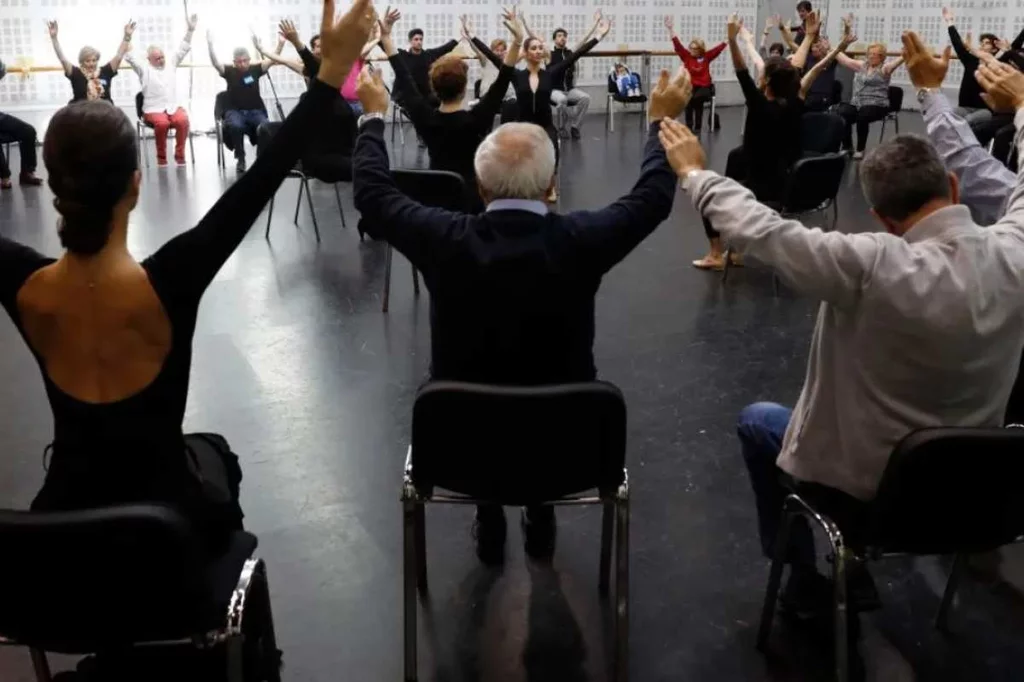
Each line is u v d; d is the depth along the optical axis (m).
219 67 8.51
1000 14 11.61
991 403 1.81
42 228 6.28
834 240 1.68
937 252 1.68
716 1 13.29
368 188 2.07
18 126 7.64
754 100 5.11
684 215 6.67
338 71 1.49
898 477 1.66
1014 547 2.58
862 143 9.29
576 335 2.10
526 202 2.00
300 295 4.80
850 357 1.79
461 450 1.92
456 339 2.09
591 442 1.90
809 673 2.11
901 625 2.27
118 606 1.46
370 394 3.61
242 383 3.70
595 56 11.26
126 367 1.44
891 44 12.68
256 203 1.47
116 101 10.27
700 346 4.13
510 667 2.13
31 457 3.10
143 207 6.92
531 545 2.56
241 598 1.59
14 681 2.08
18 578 1.43
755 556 2.57
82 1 9.97
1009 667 2.12
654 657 2.17
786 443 1.99
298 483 2.93
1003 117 7.75
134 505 1.38
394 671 2.12
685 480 2.97
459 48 11.73
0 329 4.30
